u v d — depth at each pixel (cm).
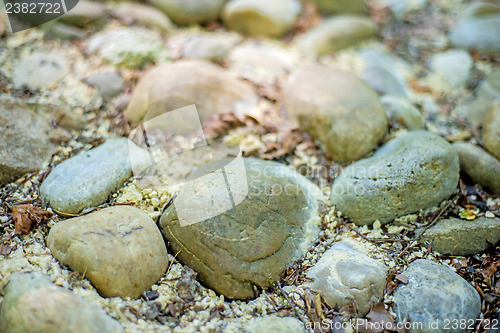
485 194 65
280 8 87
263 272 58
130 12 83
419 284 58
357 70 81
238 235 58
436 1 101
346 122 67
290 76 75
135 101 69
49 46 77
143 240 57
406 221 63
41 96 71
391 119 71
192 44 79
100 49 76
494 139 68
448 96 80
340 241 62
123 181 63
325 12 93
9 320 51
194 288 58
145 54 76
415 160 62
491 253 61
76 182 61
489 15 91
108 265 55
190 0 86
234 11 86
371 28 89
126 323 54
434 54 87
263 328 55
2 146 63
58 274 55
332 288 57
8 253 57
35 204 61
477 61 85
